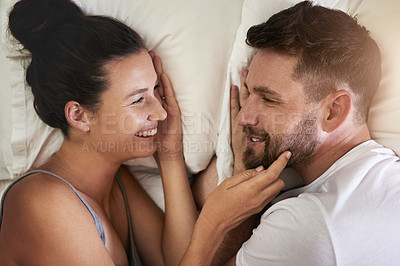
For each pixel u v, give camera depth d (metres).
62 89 0.79
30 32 0.78
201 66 0.92
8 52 0.91
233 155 0.94
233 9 0.91
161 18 0.90
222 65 0.94
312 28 0.75
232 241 0.93
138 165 1.06
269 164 0.85
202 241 0.81
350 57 0.74
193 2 0.90
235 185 0.81
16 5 0.79
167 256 0.99
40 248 0.72
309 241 0.67
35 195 0.74
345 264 0.65
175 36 0.90
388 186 0.70
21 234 0.73
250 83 0.82
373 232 0.66
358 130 0.82
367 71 0.76
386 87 0.86
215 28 0.91
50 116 0.84
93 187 0.90
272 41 0.77
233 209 0.79
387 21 0.86
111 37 0.78
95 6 0.88
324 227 0.67
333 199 0.70
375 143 0.83
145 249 1.03
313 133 0.80
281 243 0.71
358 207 0.68
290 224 0.71
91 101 0.80
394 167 0.74
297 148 0.81
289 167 0.90
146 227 1.03
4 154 1.00
